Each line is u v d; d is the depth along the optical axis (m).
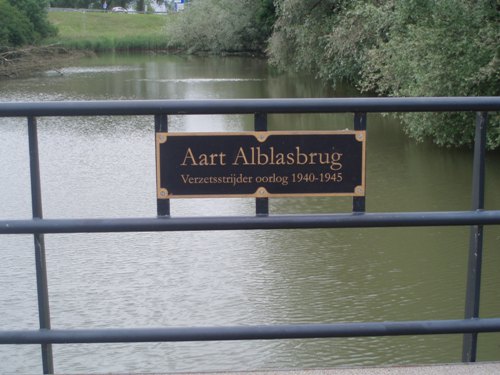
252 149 2.80
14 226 2.75
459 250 10.29
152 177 15.70
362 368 3.01
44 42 58.22
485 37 14.35
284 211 12.48
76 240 11.31
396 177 15.11
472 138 15.93
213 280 9.45
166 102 2.71
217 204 13.27
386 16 17.83
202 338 2.86
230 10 55.81
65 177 15.80
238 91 32.06
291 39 28.72
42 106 2.68
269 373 2.98
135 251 10.77
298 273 9.59
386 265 9.78
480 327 2.94
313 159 2.81
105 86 34.94
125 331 2.85
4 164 17.28
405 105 2.73
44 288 2.87
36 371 7.03
